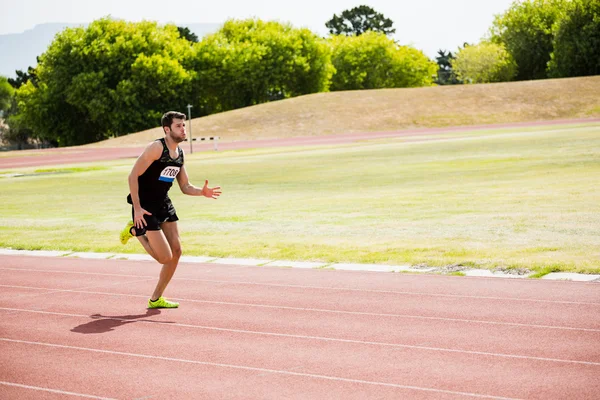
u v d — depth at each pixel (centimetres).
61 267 1343
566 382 637
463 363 701
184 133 923
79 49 10369
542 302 937
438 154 3756
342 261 1277
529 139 4297
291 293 1049
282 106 9431
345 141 6103
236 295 1049
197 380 677
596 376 651
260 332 842
